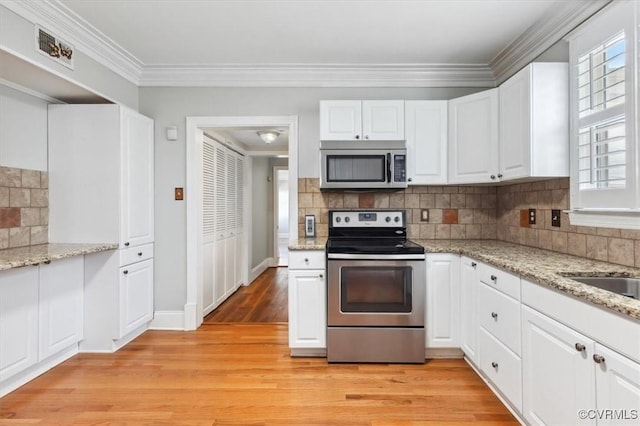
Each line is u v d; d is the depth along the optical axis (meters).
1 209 2.21
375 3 2.06
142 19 2.24
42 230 2.52
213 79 3.06
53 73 2.09
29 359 2.10
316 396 2.00
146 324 3.07
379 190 2.97
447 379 2.20
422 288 2.40
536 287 1.55
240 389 2.08
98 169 2.58
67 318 2.43
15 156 2.30
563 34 2.15
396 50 2.67
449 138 2.73
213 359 2.49
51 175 2.57
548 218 2.29
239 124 3.09
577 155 1.91
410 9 2.12
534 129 2.01
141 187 2.88
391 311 2.41
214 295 3.77
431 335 2.45
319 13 2.17
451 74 3.00
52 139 2.57
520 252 2.20
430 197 3.02
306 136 3.07
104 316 2.59
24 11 1.98
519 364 1.69
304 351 2.55
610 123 1.67
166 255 3.11
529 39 2.42
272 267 6.45
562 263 1.78
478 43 2.55
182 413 1.83
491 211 3.01
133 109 3.04
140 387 2.09
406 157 2.72
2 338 1.92
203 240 3.44
